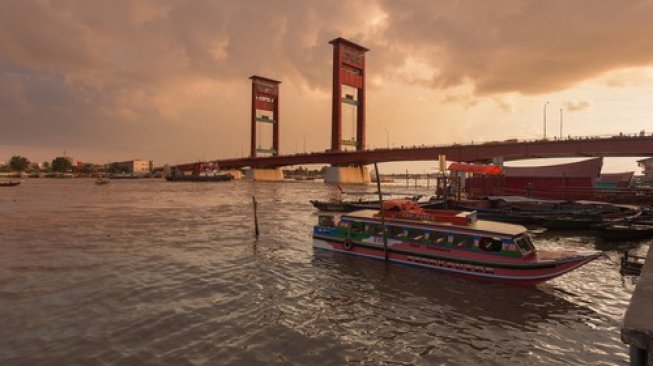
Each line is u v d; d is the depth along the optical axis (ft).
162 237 96.53
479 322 42.50
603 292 52.60
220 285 55.06
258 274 60.80
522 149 290.35
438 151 346.95
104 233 103.30
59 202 213.87
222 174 607.37
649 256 30.37
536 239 93.04
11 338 37.63
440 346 36.65
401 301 48.75
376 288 53.67
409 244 63.72
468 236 58.34
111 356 34.12
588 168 157.99
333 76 489.67
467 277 57.67
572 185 156.15
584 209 115.24
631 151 245.45
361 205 142.61
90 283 55.83
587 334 39.81
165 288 53.52
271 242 88.74
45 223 124.57
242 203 207.51
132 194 292.61
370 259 68.28
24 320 42.06
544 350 36.14
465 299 49.60
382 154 412.36
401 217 67.77
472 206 129.39
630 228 86.02
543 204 119.75
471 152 321.73
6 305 46.62
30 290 52.47
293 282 56.59
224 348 35.70
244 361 33.32
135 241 90.79
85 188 392.68
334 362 33.35
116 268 64.59
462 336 38.91
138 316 43.24
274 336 38.34
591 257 51.96
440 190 173.17
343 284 55.47
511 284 54.49
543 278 52.54
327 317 43.45
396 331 39.88
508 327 41.29
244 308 46.01
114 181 647.56
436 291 52.54
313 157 503.20
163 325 40.78
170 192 321.52
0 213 155.33
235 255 74.59
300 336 38.42
